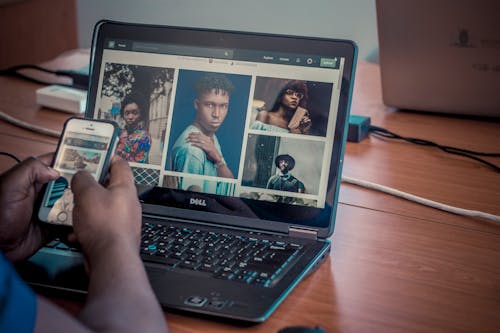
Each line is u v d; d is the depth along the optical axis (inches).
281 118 41.3
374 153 56.4
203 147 42.0
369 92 72.8
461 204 46.7
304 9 123.0
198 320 30.9
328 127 40.4
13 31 119.0
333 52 41.1
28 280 32.8
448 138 59.6
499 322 32.3
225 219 40.4
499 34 58.4
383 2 60.9
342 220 43.8
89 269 30.1
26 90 68.6
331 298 33.8
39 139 56.2
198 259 35.3
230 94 42.2
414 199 46.9
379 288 35.1
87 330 23.3
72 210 33.2
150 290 27.5
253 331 30.3
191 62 43.2
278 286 32.9
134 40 44.3
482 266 38.1
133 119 43.4
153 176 42.2
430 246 40.4
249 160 41.1
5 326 21.6
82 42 132.4
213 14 129.0
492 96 61.6
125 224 30.5
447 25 59.7
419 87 63.9
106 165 36.1
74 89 65.2
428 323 31.9
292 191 40.2
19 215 33.7
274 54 42.1
